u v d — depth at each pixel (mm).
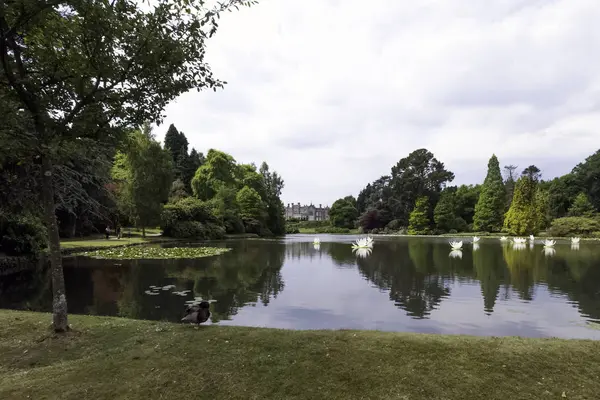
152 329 5914
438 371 4199
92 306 9867
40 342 5621
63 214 28453
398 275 15625
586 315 8938
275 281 13938
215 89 6340
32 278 14336
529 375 4125
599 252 25750
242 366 4371
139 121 6156
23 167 10078
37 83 5570
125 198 32719
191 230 39500
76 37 5559
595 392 3848
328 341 5020
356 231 84438
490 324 8203
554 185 59969
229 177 54531
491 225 58500
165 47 5602
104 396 3895
